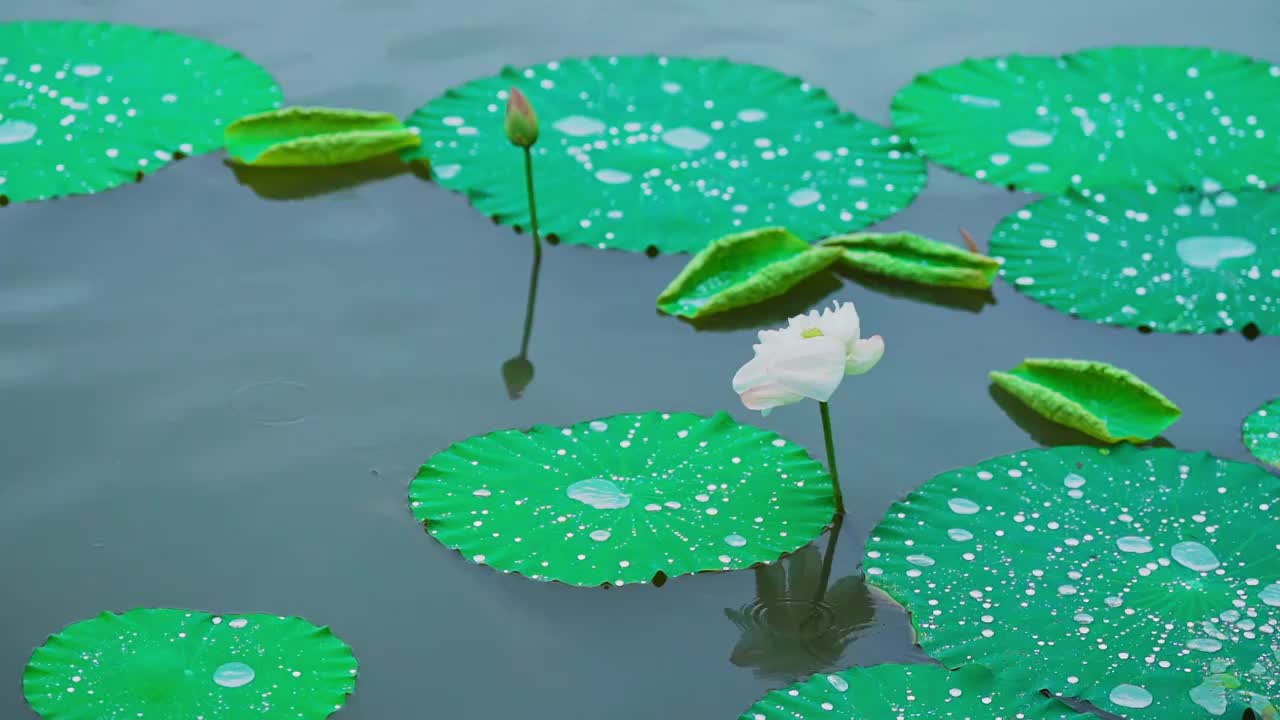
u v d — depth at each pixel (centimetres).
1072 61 580
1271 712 295
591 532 344
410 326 438
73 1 623
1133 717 296
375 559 345
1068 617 323
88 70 552
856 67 588
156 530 352
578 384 412
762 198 495
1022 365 417
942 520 355
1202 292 451
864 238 472
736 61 592
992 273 455
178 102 537
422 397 405
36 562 340
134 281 452
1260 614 322
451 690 310
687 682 314
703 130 533
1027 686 304
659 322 445
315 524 355
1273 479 367
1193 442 394
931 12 638
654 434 381
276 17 619
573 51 596
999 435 397
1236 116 544
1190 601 326
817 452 387
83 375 407
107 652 305
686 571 333
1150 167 513
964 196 505
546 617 331
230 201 498
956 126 538
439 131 530
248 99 542
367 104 550
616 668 317
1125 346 437
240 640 311
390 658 317
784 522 352
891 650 322
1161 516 355
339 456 379
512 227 488
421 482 362
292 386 407
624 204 492
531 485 361
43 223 478
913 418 403
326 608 330
